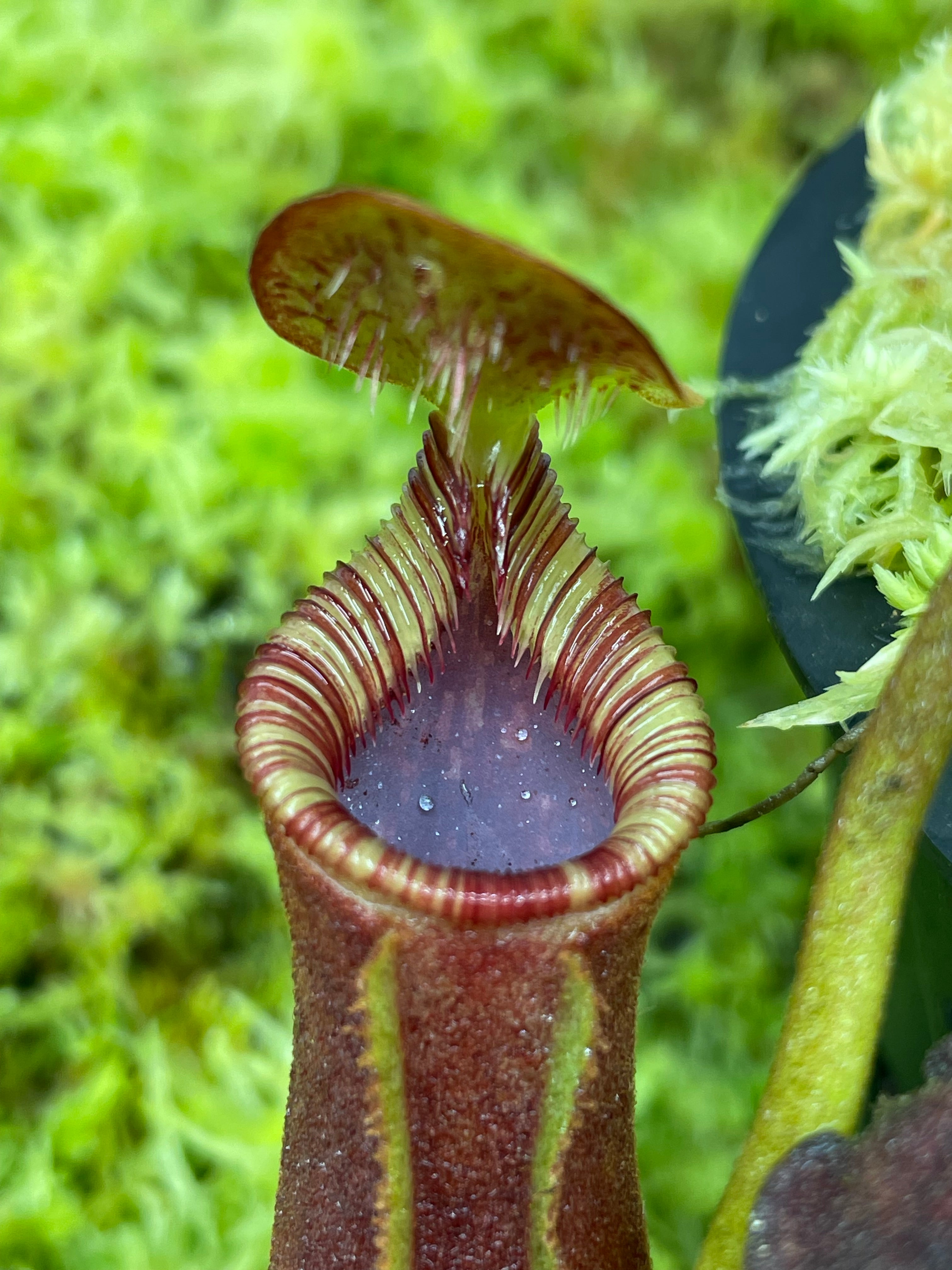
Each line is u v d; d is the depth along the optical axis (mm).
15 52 286
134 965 235
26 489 253
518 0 333
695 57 348
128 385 259
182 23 300
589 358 111
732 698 271
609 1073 121
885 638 156
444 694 131
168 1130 207
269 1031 219
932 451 168
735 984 238
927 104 185
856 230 198
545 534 127
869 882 116
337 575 128
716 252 301
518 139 324
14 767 237
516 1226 121
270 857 234
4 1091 221
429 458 126
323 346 117
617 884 113
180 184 284
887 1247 115
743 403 184
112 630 244
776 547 167
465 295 108
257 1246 198
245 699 122
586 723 129
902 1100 119
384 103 301
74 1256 200
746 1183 121
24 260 265
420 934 114
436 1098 118
